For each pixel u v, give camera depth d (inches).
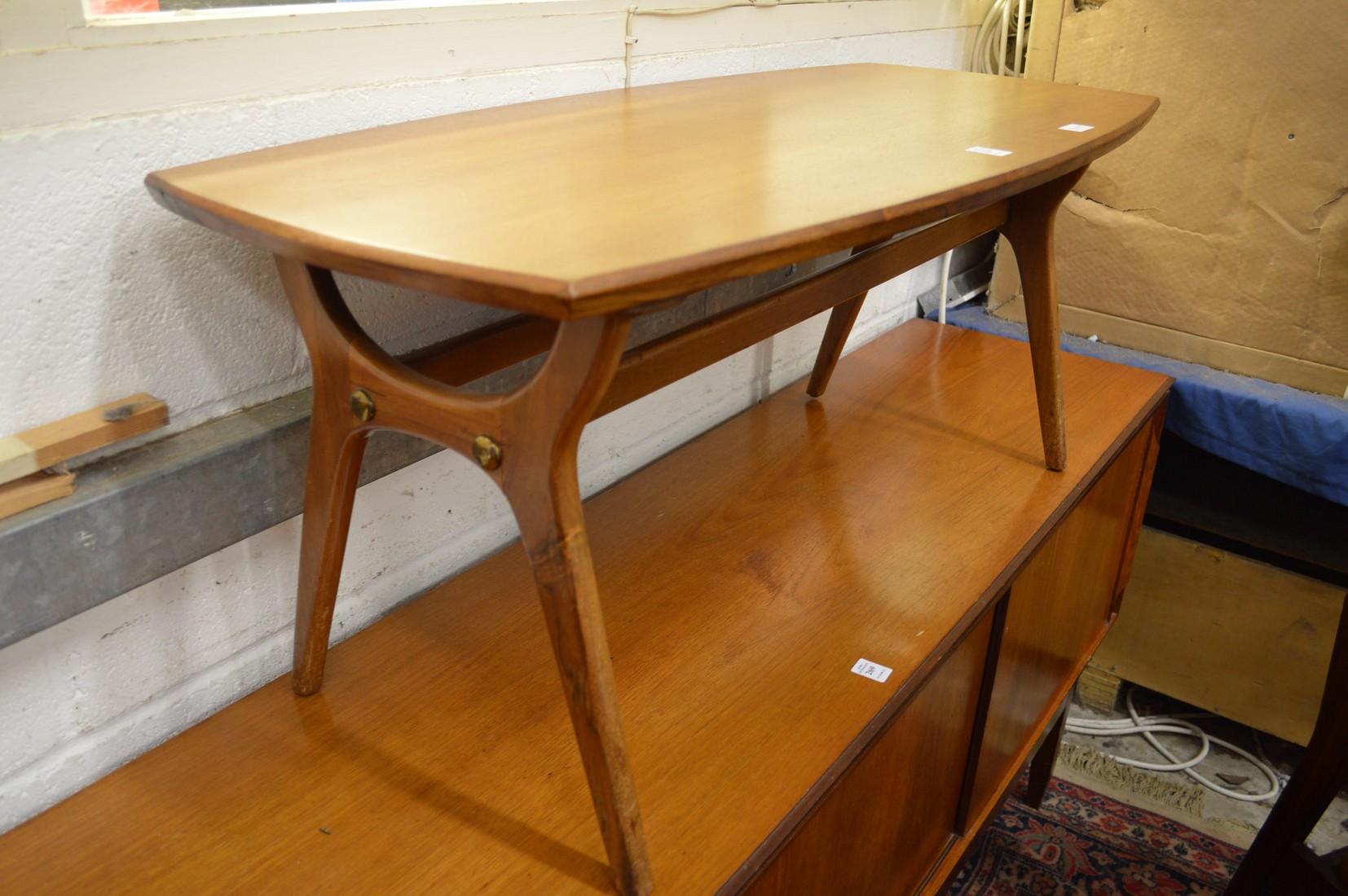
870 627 42.7
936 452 58.4
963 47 81.7
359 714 38.0
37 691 33.6
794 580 46.0
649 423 58.6
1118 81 70.9
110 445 33.6
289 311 38.7
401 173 32.4
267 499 37.0
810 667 40.2
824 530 50.1
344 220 26.7
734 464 56.7
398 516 44.4
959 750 48.3
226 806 33.6
